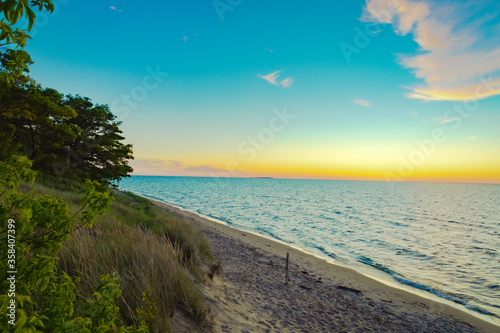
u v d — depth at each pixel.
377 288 11.61
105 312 2.12
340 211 48.28
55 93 17.12
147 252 5.57
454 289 12.53
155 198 61.53
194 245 8.98
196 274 7.01
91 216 2.03
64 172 20.19
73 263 4.21
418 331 7.57
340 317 7.58
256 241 20.27
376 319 7.87
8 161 1.79
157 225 10.96
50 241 1.92
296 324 6.50
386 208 56.75
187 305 4.64
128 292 3.97
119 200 25.36
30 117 15.70
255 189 135.62
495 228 33.25
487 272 15.40
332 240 23.25
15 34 1.77
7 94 14.04
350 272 13.97
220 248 13.71
